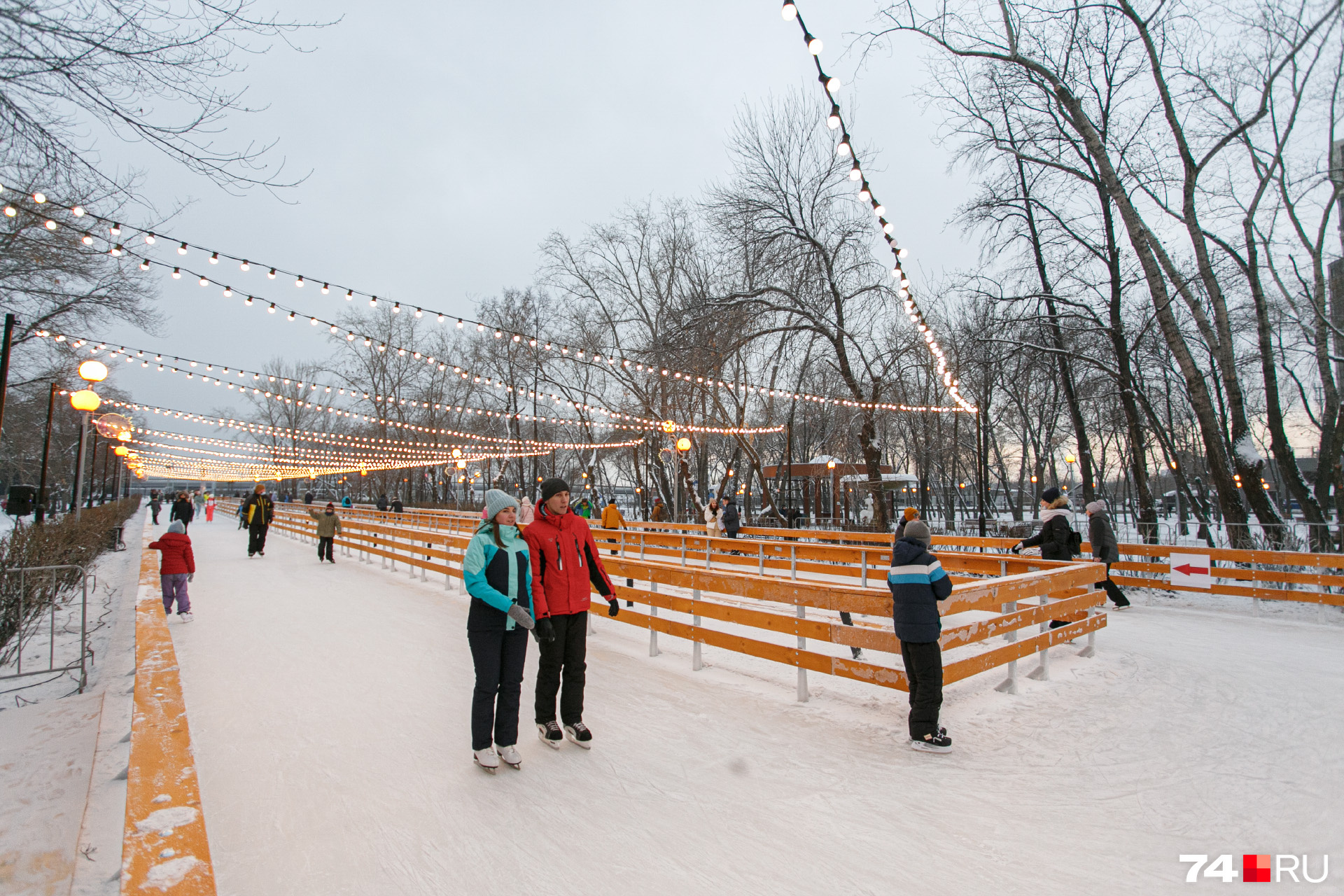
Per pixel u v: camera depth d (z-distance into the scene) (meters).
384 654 7.28
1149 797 3.94
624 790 4.03
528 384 39.12
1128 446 39.75
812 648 7.96
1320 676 6.58
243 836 3.45
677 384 27.00
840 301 19.09
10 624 7.27
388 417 50.22
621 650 7.68
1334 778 4.18
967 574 8.83
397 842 3.41
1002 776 4.25
